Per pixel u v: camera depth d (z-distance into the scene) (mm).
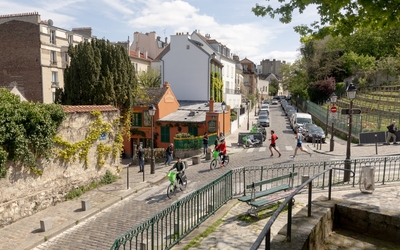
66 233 11117
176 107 36562
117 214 12734
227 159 20703
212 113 30578
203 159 24234
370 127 28469
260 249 6301
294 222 5227
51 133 13562
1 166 11180
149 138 32406
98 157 17109
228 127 37281
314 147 25766
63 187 14656
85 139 16078
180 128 31516
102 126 17297
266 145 28578
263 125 42438
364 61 53188
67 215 12586
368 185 10508
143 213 12625
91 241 10258
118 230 11023
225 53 59688
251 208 8953
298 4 7211
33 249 9945
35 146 12867
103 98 21062
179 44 45656
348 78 55312
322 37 8305
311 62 60750
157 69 51375
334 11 6902
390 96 38125
